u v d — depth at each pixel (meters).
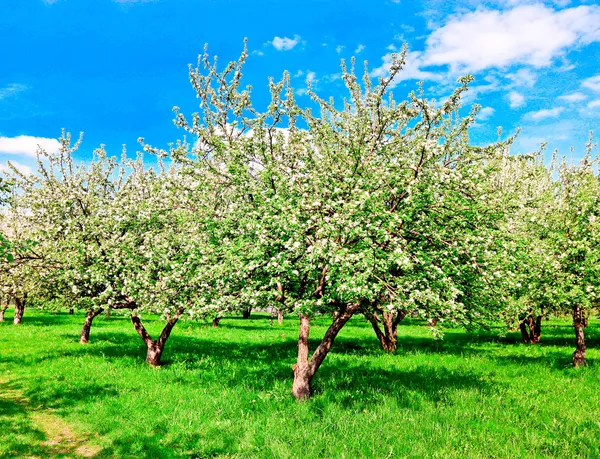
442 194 10.79
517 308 15.88
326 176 11.30
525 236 16.47
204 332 28.75
